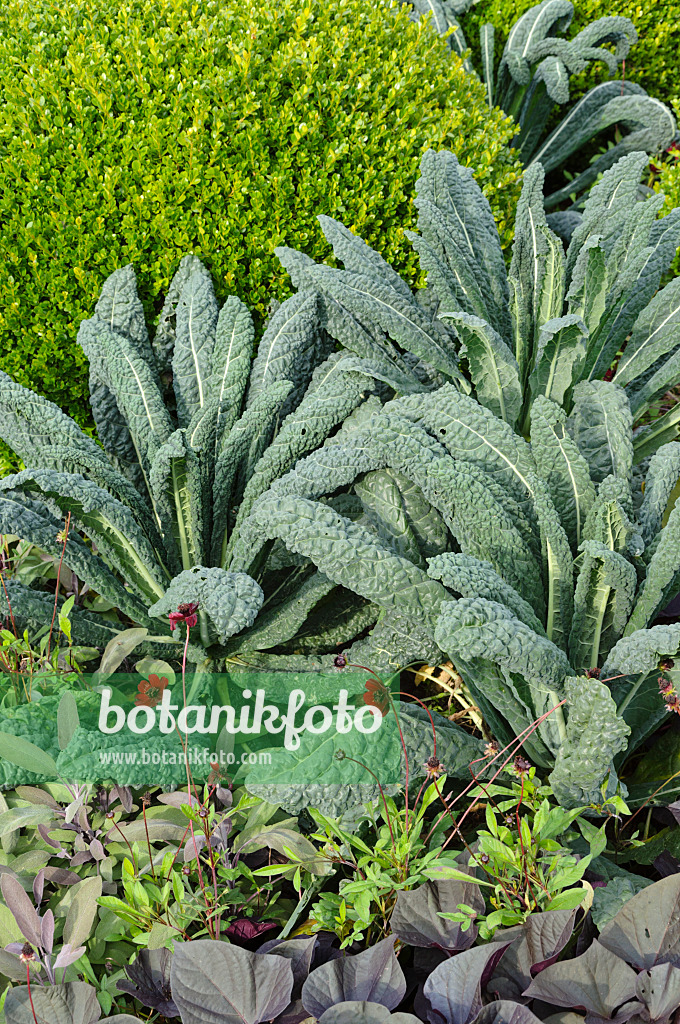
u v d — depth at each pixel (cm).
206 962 125
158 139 222
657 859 155
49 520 198
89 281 231
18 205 224
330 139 238
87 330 221
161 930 135
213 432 209
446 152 238
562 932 128
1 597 185
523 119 402
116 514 177
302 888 155
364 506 203
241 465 219
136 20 231
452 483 168
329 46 242
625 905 133
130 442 228
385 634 186
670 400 294
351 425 209
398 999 125
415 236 214
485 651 139
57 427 198
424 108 258
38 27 234
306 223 238
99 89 223
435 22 366
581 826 150
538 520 178
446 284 213
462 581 151
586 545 152
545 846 138
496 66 406
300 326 225
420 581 164
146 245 232
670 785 168
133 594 203
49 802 165
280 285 243
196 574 170
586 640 171
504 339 240
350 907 147
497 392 212
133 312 231
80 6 237
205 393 228
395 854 142
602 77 415
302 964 132
